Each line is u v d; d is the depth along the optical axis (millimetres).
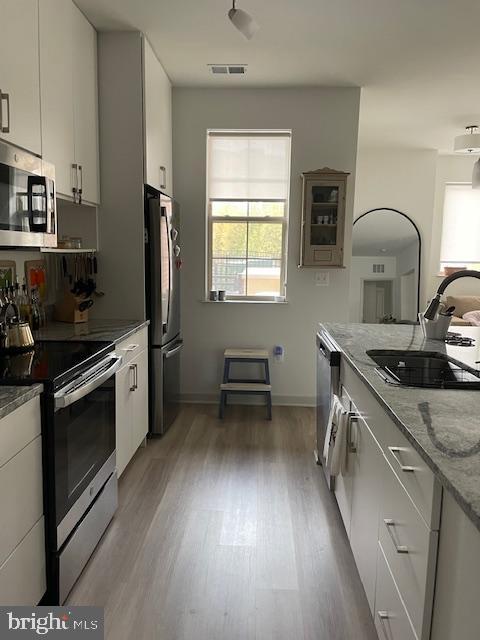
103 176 3283
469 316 6219
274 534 2418
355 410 2129
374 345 2527
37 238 2107
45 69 2365
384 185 6457
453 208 6863
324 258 4156
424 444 1187
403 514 1374
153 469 3109
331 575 2123
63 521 1861
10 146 1878
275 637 1777
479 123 5051
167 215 3525
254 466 3174
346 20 2869
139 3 2744
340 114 4094
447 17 2820
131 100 3213
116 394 2658
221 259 4469
